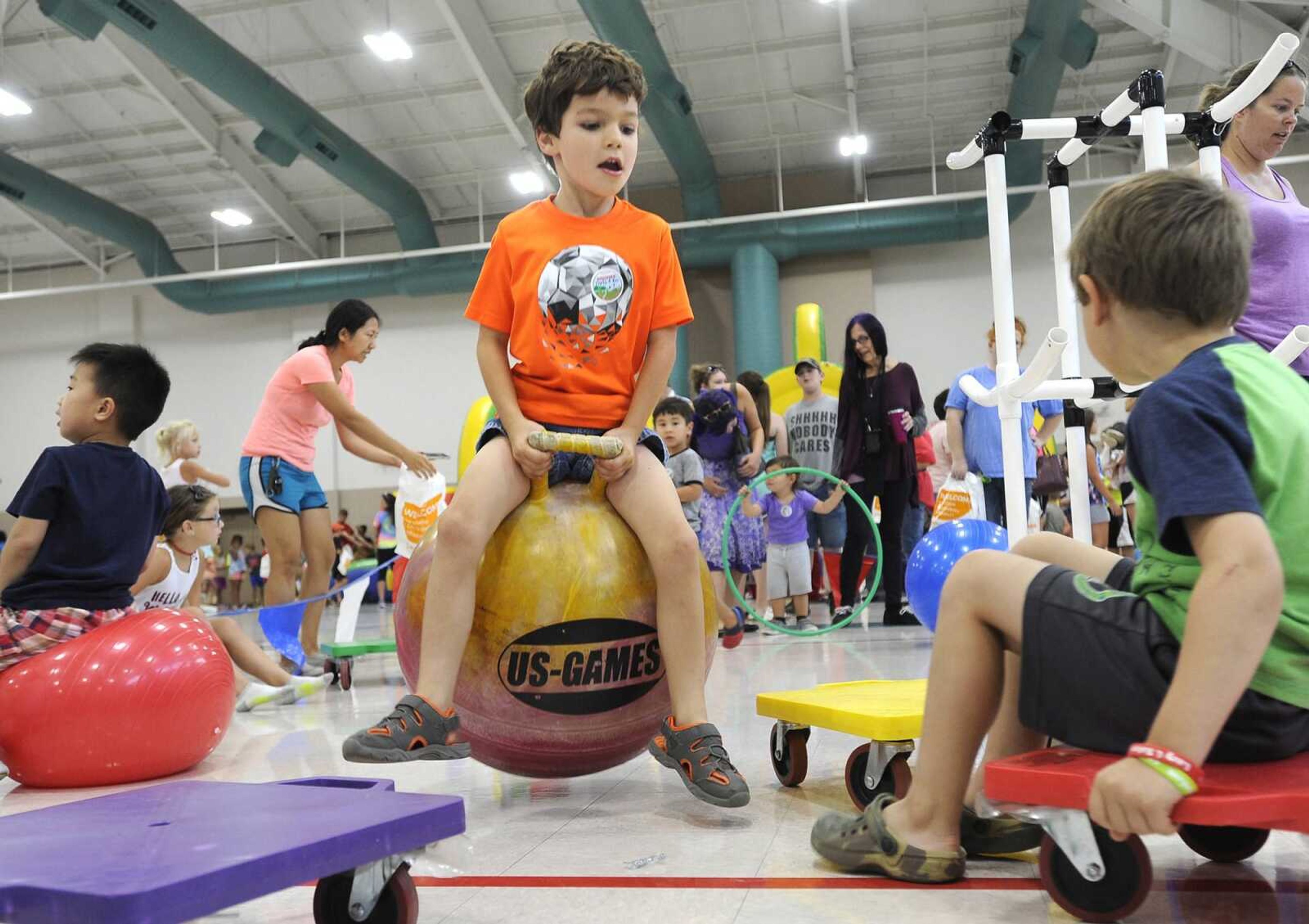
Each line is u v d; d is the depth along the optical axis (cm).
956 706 127
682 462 511
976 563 126
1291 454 106
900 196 1345
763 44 1047
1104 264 117
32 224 1413
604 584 181
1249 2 875
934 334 1309
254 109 975
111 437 255
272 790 128
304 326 1487
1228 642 95
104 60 1065
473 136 1215
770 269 1212
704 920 121
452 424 1441
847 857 138
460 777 226
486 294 200
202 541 351
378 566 432
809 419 663
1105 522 662
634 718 187
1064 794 108
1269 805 97
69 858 95
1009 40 1055
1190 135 236
